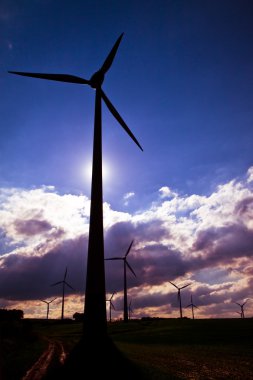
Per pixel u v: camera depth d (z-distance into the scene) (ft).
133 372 68.33
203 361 90.02
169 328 246.68
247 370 76.43
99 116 111.34
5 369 73.26
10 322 208.74
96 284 86.48
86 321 83.82
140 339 189.26
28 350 120.47
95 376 64.59
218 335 175.63
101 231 92.12
